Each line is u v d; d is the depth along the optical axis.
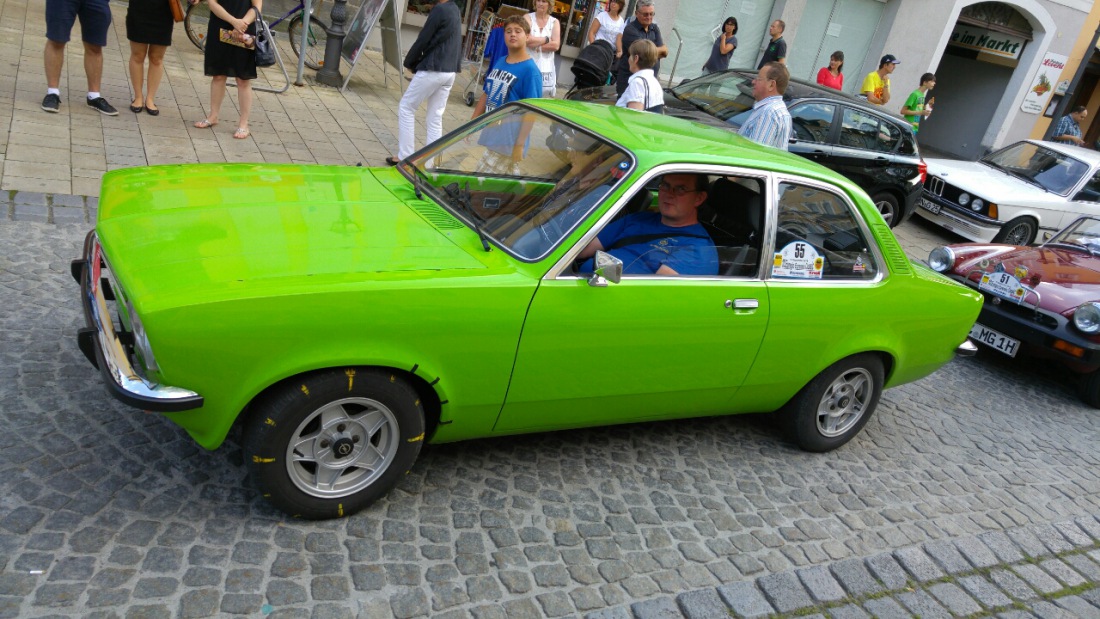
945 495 4.92
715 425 5.14
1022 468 5.50
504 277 3.47
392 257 3.41
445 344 3.36
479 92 12.14
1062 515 4.97
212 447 3.14
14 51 9.07
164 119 8.16
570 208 3.76
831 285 4.44
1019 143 12.88
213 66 7.80
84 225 5.67
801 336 4.39
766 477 4.68
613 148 4.00
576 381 3.82
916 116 15.12
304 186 4.02
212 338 2.92
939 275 5.10
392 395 3.37
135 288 2.98
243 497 3.52
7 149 6.56
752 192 4.18
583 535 3.81
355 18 11.28
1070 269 7.38
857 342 4.63
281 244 3.35
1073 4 19.48
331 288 3.10
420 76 8.03
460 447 4.27
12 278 4.78
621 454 4.56
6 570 2.86
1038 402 6.79
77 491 3.31
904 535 4.39
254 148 7.96
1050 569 4.37
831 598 3.76
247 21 7.64
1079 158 11.98
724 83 10.40
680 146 4.06
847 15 17.92
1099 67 22.16
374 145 8.96
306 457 3.33
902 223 12.39
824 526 4.32
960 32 20.78
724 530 4.09
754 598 3.64
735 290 4.08
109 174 4.10
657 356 3.96
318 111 9.74
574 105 4.62
